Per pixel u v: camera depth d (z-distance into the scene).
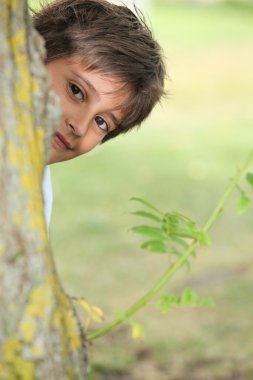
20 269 1.54
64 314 1.63
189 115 15.13
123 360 5.59
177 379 5.39
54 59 2.63
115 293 6.86
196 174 10.92
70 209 9.23
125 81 2.64
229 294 6.75
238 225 8.74
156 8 27.70
